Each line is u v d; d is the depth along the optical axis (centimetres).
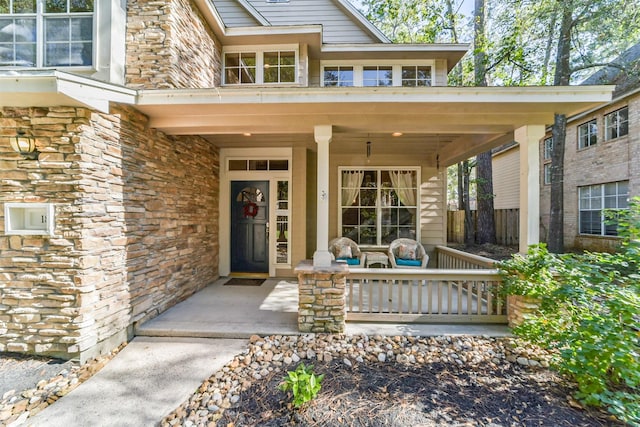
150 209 366
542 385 247
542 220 1150
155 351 299
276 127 370
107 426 203
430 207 620
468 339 322
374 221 626
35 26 333
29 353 275
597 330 230
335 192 627
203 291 487
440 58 645
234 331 329
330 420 204
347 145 551
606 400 205
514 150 1297
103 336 291
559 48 847
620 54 849
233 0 650
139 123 345
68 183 270
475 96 313
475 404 223
